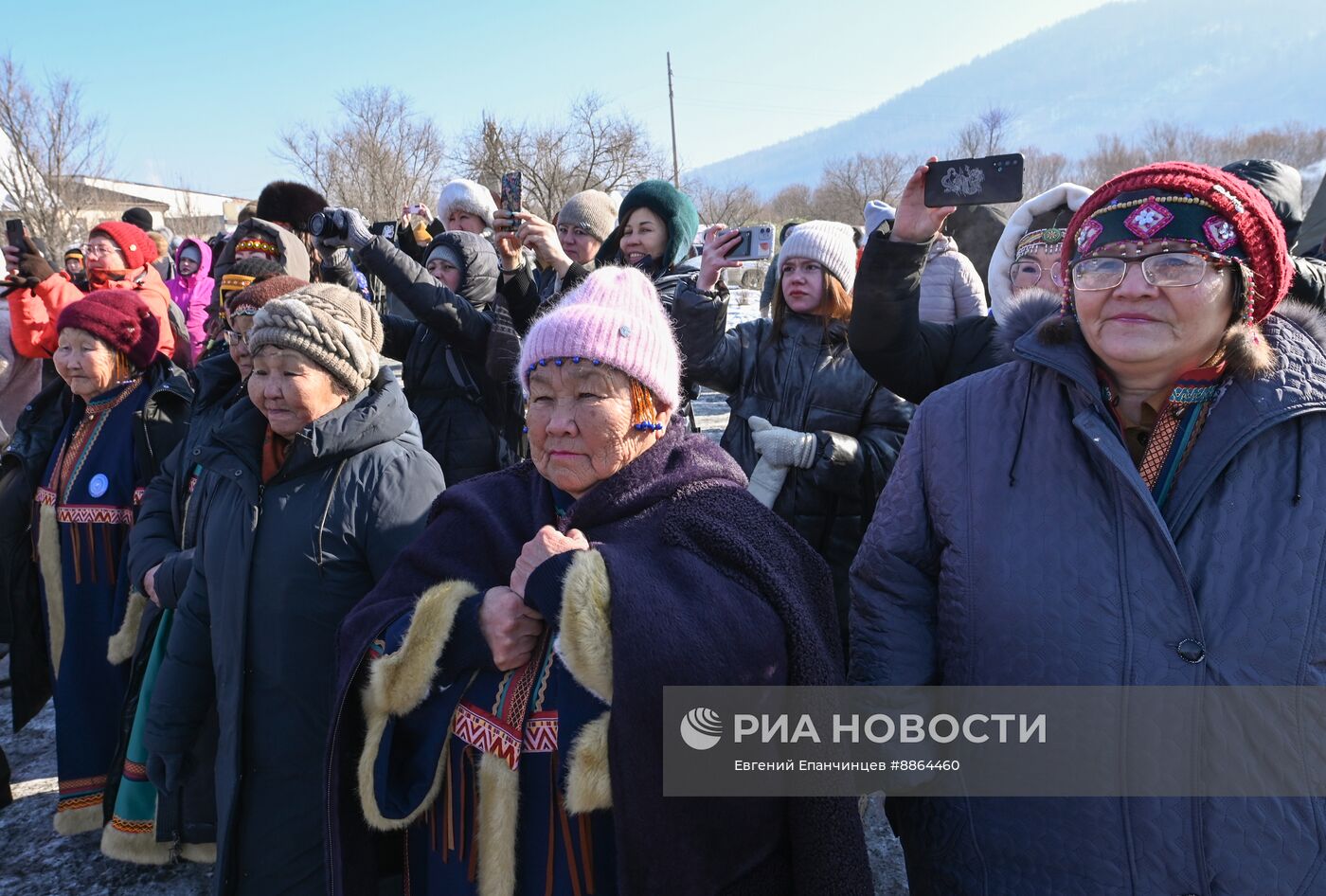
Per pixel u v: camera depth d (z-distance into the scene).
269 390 1.87
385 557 1.88
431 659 1.37
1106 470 1.36
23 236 4.43
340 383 1.94
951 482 1.48
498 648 1.34
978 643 1.42
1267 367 1.29
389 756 1.44
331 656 1.88
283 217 4.11
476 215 5.13
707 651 1.24
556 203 25.25
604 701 1.25
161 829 2.41
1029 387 1.48
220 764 1.94
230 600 1.90
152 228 7.02
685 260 3.38
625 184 26.94
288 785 1.88
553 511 1.52
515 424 3.27
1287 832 1.25
